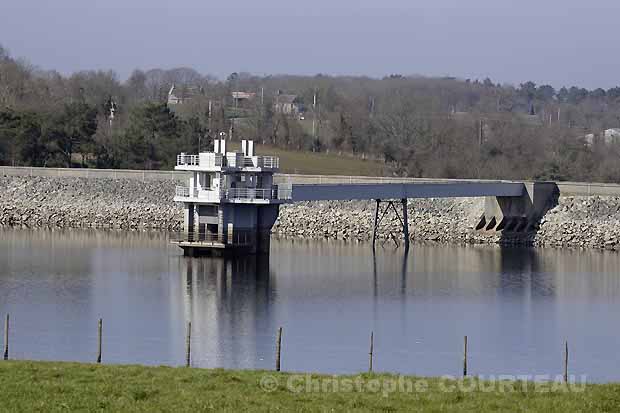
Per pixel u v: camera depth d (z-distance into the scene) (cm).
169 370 12425
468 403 11338
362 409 10994
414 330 19488
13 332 18425
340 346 17962
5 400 10919
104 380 11812
